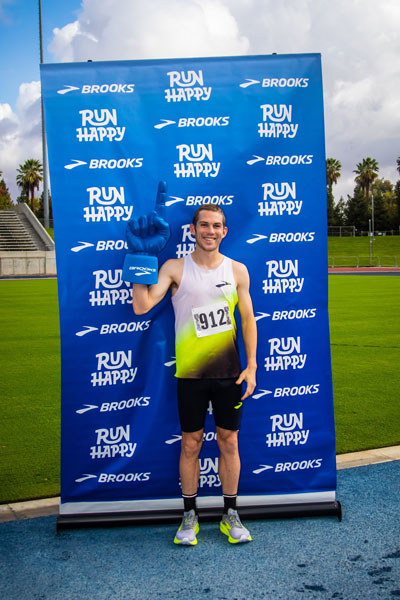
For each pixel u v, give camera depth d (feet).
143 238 9.43
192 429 9.73
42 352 27.17
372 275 99.30
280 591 8.17
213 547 9.51
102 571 8.78
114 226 10.36
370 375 22.00
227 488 9.86
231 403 9.71
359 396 18.98
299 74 10.44
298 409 10.94
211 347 9.64
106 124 10.22
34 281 84.48
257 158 10.51
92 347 10.48
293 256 10.75
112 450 10.61
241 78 10.36
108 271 10.41
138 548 9.50
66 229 10.29
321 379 11.00
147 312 10.41
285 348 10.85
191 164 10.41
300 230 10.73
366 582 8.37
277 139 10.52
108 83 10.18
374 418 16.48
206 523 10.48
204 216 9.36
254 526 10.25
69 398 10.46
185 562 9.02
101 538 9.88
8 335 32.27
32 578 8.59
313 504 10.69
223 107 10.37
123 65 10.19
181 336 9.75
